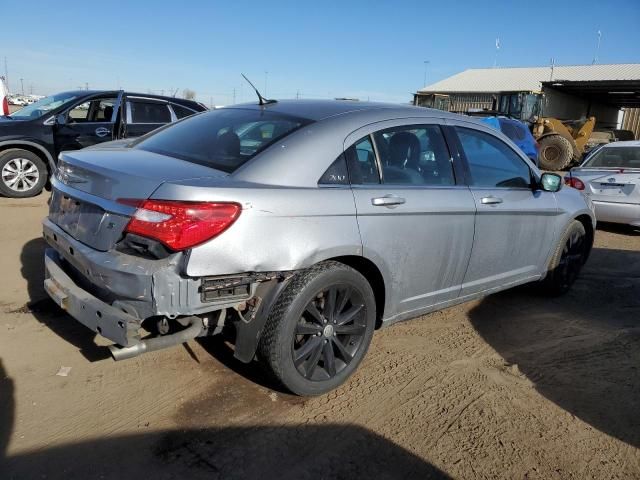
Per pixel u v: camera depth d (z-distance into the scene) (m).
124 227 2.73
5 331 3.84
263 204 2.81
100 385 3.27
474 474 2.72
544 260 4.89
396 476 2.68
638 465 2.86
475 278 4.15
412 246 3.53
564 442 3.01
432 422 3.12
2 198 8.47
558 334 4.47
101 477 2.53
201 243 2.64
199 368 3.53
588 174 8.49
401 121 3.65
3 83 13.66
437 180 3.80
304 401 3.25
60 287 3.09
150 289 2.63
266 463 2.70
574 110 36.84
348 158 3.27
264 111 3.65
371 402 3.29
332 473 2.67
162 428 2.91
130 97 9.35
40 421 2.90
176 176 2.80
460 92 41.59
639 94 35.12
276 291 2.95
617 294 5.58
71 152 3.57
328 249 3.04
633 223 8.09
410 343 4.14
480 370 3.76
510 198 4.27
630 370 3.88
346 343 3.42
